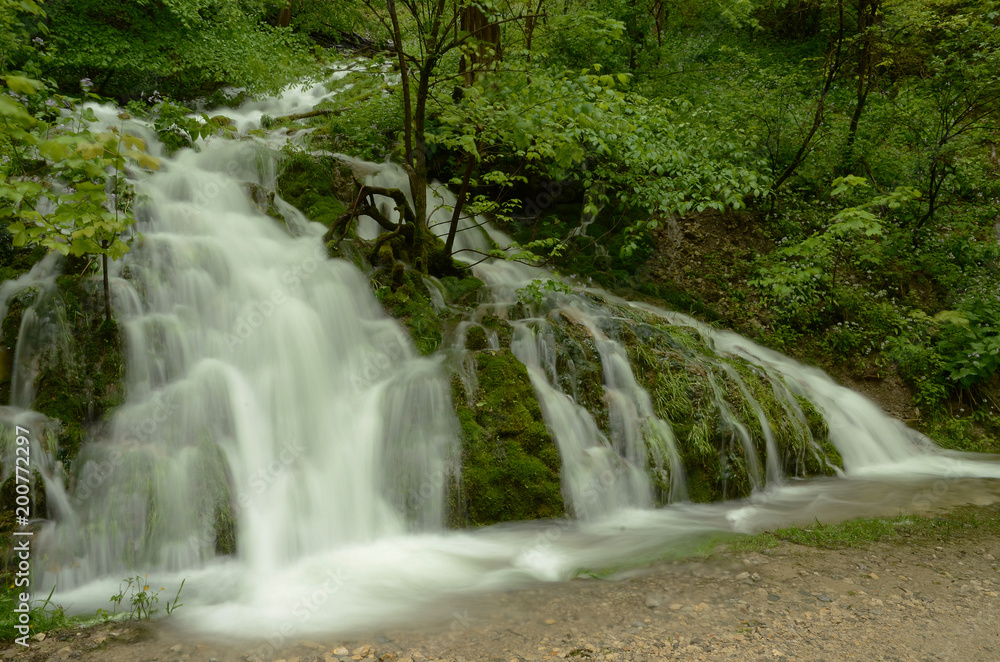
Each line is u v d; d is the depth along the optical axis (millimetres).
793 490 7254
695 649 3748
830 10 13867
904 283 11375
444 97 9750
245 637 4000
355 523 5641
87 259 6254
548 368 7008
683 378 7395
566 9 12133
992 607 4285
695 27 14570
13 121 3955
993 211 12445
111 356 5754
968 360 9875
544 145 7602
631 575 4871
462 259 9633
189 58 13055
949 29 12062
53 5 11812
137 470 5125
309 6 17234
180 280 6605
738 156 10781
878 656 3682
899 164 12266
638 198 10203
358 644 3893
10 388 5438
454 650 3795
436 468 5926
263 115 11797
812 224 11961
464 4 8016
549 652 3742
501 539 5668
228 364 6195
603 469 6434
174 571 4941
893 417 9492
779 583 4637
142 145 4328
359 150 10500
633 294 10227
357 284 7527
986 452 9070
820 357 10188
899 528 5797
